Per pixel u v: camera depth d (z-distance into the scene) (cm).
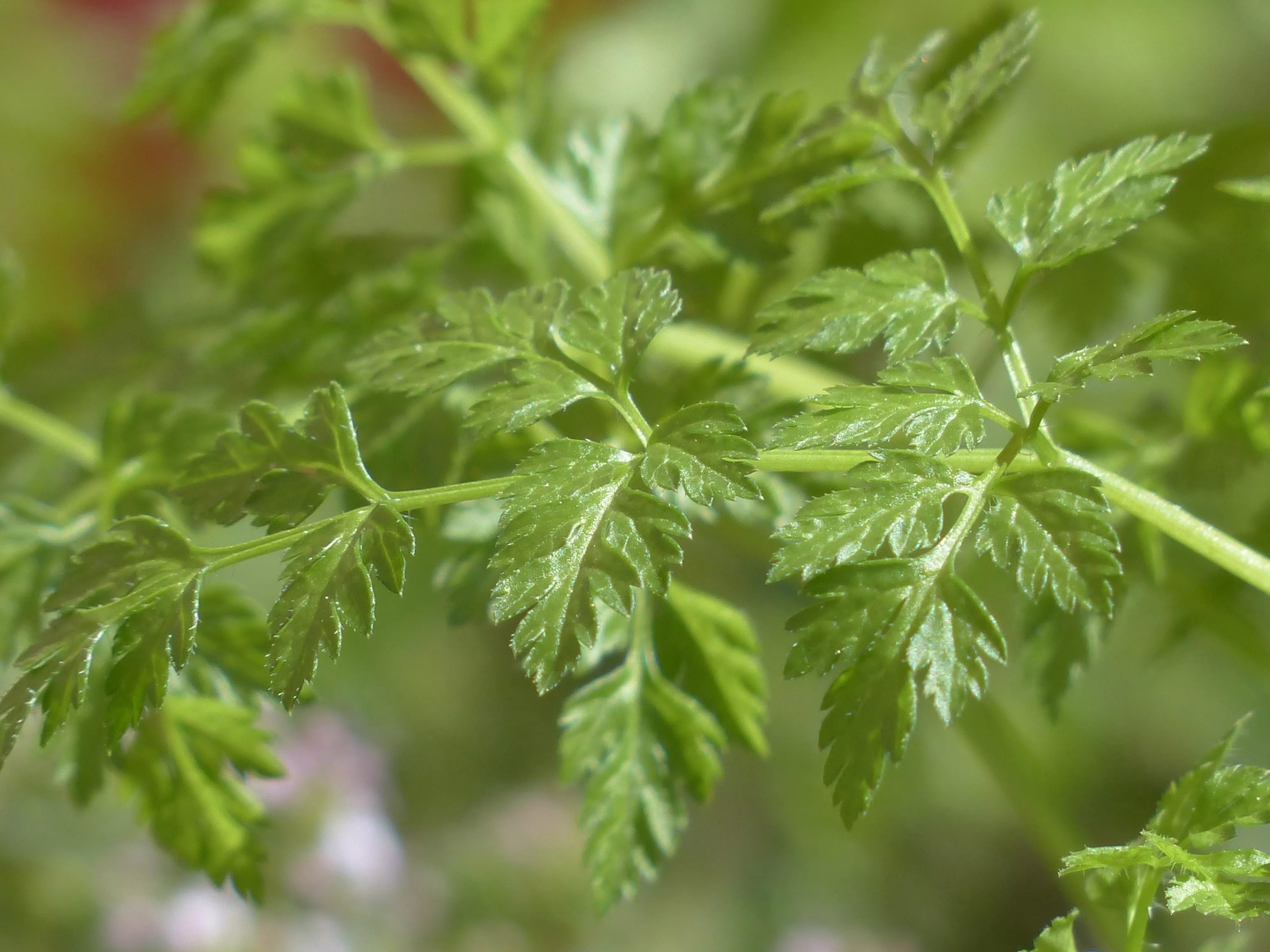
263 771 34
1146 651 39
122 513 35
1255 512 34
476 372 32
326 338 36
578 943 99
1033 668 34
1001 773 35
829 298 31
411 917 94
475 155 37
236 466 31
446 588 33
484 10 37
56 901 84
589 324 32
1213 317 35
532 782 103
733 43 63
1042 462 30
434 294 36
